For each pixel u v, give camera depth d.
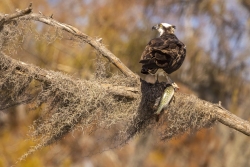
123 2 16.72
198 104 8.04
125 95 8.00
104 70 8.53
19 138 16.25
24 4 15.83
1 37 7.73
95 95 7.80
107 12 16.59
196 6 17.64
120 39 16.72
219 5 17.84
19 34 7.91
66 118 7.77
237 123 8.08
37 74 7.72
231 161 20.03
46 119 7.84
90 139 17.50
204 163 20.61
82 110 7.76
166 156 21.08
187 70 18.20
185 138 20.31
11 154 16.36
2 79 7.67
